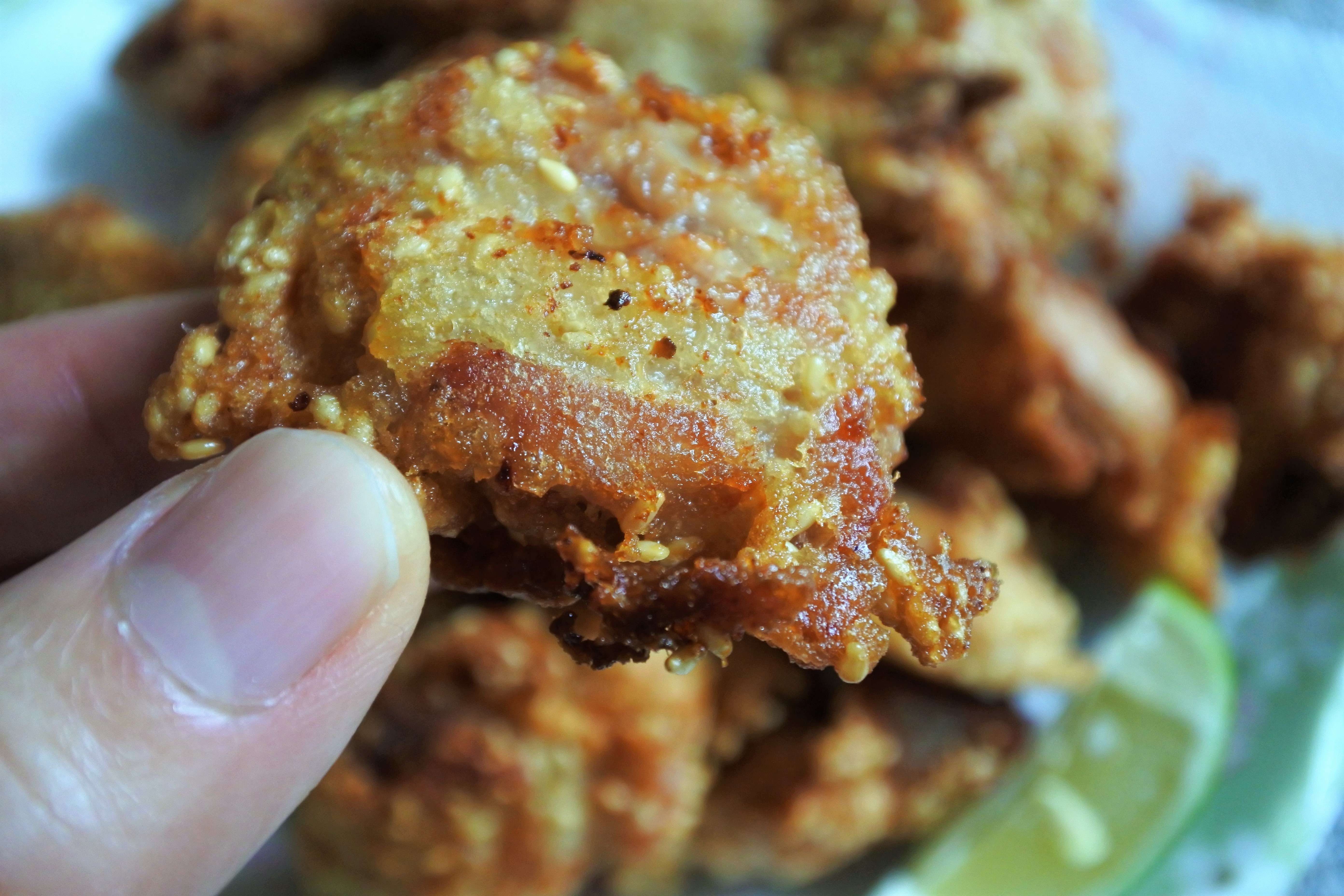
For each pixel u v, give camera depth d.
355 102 0.10
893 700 0.18
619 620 0.09
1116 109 0.22
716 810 0.17
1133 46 0.23
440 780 0.15
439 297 0.09
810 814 0.16
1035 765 0.18
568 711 0.16
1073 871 0.17
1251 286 0.20
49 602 0.09
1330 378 0.19
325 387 0.09
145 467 0.14
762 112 0.18
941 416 0.19
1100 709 0.18
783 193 0.10
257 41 0.22
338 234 0.09
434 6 0.21
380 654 0.10
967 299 0.18
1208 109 0.23
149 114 0.22
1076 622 0.20
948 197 0.18
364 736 0.15
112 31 0.22
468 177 0.10
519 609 0.16
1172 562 0.19
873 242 0.18
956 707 0.18
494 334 0.09
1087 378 0.18
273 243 0.10
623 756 0.16
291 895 0.17
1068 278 0.21
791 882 0.18
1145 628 0.19
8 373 0.13
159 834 0.09
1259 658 0.18
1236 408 0.20
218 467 0.09
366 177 0.10
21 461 0.14
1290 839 0.16
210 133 0.23
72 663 0.09
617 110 0.10
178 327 0.14
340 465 0.09
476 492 0.10
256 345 0.09
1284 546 0.19
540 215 0.10
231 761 0.09
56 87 0.22
